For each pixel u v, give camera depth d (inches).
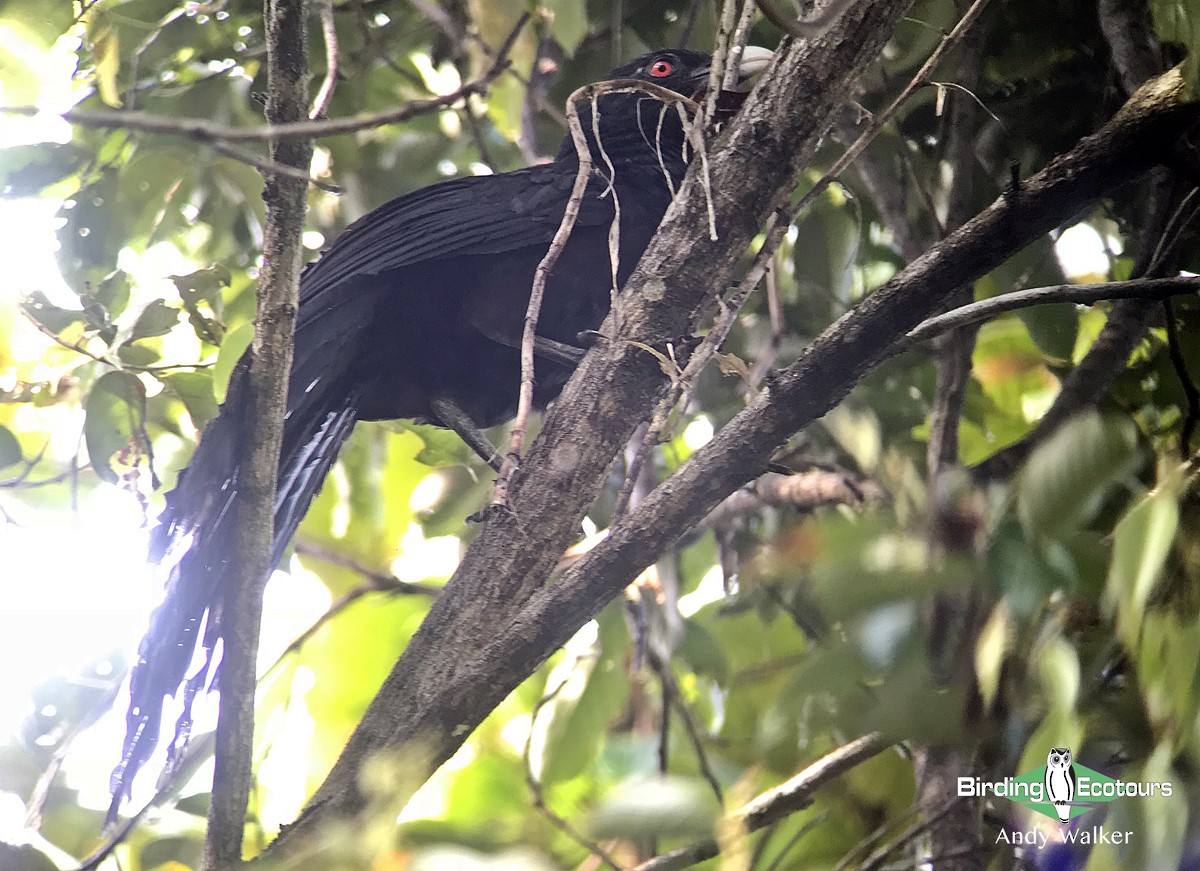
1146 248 287.7
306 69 197.2
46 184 342.3
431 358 339.9
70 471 310.0
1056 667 163.0
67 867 246.8
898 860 243.4
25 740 324.2
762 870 238.4
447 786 312.0
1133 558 157.3
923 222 359.6
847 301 361.4
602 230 328.2
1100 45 325.4
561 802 306.5
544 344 331.3
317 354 317.4
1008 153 331.3
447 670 231.0
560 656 369.1
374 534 402.6
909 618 158.2
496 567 238.2
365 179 411.8
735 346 380.2
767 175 242.5
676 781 141.0
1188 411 245.9
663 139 341.1
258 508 210.4
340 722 376.2
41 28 308.0
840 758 226.1
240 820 205.6
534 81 369.1
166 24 328.2
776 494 342.3
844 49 237.0
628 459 361.7
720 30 238.7
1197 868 156.5
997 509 158.6
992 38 330.3
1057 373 343.0
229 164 355.9
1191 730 157.6
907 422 359.9
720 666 323.3
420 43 396.5
